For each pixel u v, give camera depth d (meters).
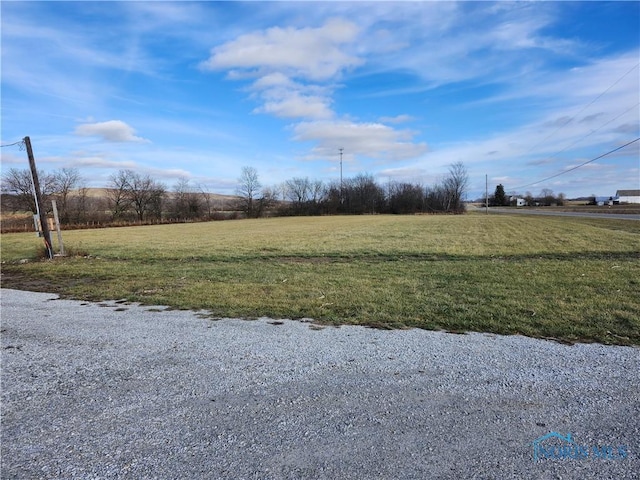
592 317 5.51
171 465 2.48
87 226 49.97
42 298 7.93
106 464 2.50
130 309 6.70
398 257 13.65
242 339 4.89
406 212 86.19
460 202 88.94
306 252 15.62
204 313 6.25
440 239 20.22
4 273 11.92
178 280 9.45
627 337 4.72
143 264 13.02
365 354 4.29
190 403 3.29
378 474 2.35
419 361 4.06
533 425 2.86
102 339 5.04
